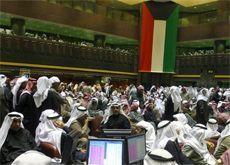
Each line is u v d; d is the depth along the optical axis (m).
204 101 8.99
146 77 26.09
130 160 3.65
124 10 28.50
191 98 13.52
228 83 23.47
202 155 4.35
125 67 25.84
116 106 5.87
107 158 3.53
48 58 20.39
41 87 5.60
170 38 25.56
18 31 19.16
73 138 4.97
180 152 4.19
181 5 27.09
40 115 5.54
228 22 23.72
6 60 18.11
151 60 25.55
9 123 4.70
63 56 21.38
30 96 5.55
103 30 24.50
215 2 25.33
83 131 5.62
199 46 28.52
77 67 22.31
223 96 14.34
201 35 25.38
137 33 26.92
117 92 16.16
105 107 10.15
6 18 19.73
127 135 3.93
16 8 18.64
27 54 19.14
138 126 5.09
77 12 22.61
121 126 5.80
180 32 26.67
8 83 7.84
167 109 9.08
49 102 5.59
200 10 27.77
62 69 21.31
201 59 25.23
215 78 24.19
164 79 26.11
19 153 4.61
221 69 23.94
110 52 24.73
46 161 2.07
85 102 8.99
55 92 5.75
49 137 4.68
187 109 9.25
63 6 21.62
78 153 4.72
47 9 20.53
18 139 4.76
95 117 6.24
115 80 25.52
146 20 25.64
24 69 18.92
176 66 26.59
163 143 4.27
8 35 18.20
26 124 5.53
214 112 10.30
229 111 9.51
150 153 2.94
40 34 23.84
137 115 8.06
